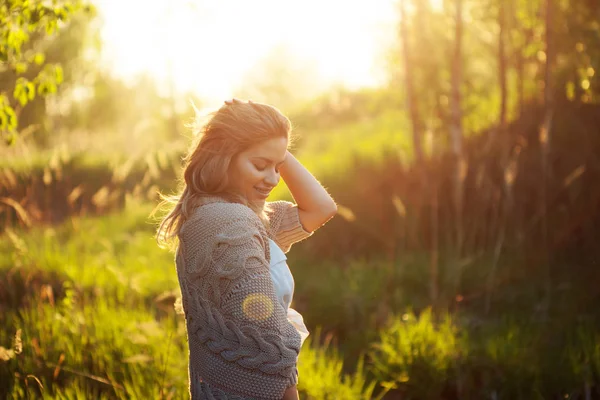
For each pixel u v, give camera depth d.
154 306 5.20
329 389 3.59
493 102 8.04
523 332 4.35
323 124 15.39
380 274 5.87
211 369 1.52
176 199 1.66
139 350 3.75
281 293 1.68
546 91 5.51
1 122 3.70
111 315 4.39
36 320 4.20
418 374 3.93
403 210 5.98
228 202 1.57
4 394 3.29
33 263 5.62
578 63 6.53
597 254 5.65
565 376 3.67
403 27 6.25
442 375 3.89
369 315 5.16
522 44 6.70
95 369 3.58
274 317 1.48
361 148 9.57
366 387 4.07
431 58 7.01
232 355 1.47
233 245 1.48
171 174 11.39
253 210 1.64
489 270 5.52
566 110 6.74
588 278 5.24
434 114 7.07
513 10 6.36
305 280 6.19
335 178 8.27
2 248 6.31
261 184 1.60
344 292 5.50
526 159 6.47
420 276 5.69
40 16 3.45
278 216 1.85
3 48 3.50
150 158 6.77
